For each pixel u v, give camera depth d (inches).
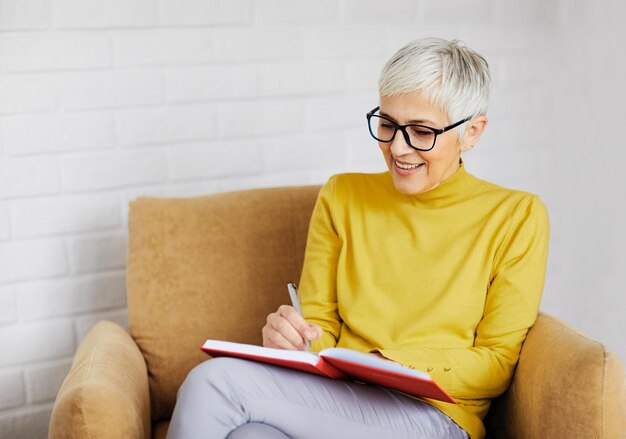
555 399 55.4
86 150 79.8
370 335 63.3
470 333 62.7
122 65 80.0
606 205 99.1
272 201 74.7
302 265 74.0
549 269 104.6
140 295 70.7
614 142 97.1
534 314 61.8
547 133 101.6
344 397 56.8
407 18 92.4
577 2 98.0
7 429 80.8
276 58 86.7
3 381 80.0
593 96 98.5
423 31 93.4
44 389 81.6
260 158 87.6
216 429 53.7
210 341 57.7
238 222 73.3
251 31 85.0
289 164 89.1
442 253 63.7
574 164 101.5
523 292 61.5
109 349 63.5
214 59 83.8
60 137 78.7
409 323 62.8
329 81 89.6
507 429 62.8
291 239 74.1
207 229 72.6
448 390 59.2
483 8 96.0
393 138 61.6
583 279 103.0
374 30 91.0
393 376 50.6
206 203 73.7
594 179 99.9
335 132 90.8
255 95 86.3
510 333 61.1
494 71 97.7
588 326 103.7
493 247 62.9
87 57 78.5
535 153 101.6
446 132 61.2
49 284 80.4
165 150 83.2
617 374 53.9
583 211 101.6
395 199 66.6
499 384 60.5
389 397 58.1
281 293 72.9
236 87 85.3
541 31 99.0
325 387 56.9
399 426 57.1
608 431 53.7
